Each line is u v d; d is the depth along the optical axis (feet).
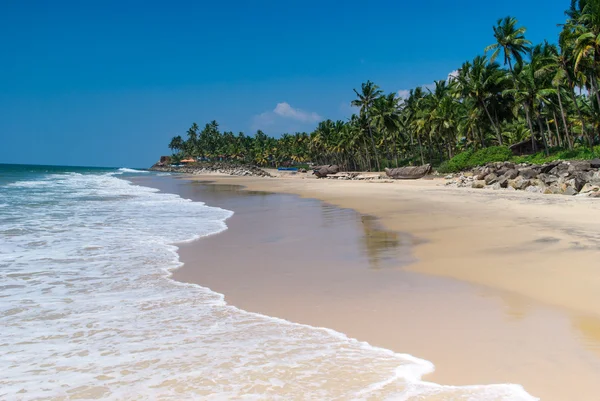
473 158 166.20
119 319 20.95
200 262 33.42
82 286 26.66
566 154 141.49
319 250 37.70
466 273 28.40
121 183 184.14
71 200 89.35
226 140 603.67
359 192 110.22
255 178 266.57
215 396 13.75
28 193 106.93
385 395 13.66
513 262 30.53
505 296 23.45
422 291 24.89
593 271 27.22
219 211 71.05
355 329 19.44
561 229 41.88
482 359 16.12
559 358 16.05
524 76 161.58
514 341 17.62
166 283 27.50
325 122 374.22
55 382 14.83
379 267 31.04
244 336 18.75
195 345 17.80
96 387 14.44
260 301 23.77
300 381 14.65
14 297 24.35
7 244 39.99
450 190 101.40
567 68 141.49
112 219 58.90
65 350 17.39
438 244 38.47
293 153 490.49
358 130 271.49
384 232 46.42
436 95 223.92
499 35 155.33
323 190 126.52
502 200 71.92
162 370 15.60
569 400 13.29
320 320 20.68
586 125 167.53
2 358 16.67
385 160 316.81
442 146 291.79
